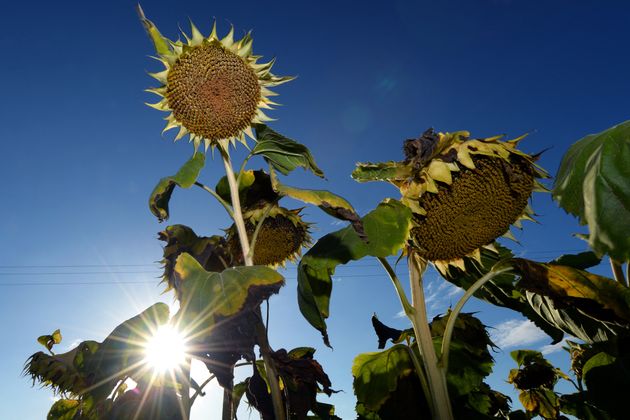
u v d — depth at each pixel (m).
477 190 0.61
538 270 0.59
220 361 0.49
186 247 0.63
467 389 0.71
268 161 0.75
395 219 0.60
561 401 0.87
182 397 0.60
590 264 0.69
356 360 0.73
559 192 0.38
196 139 0.68
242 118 0.68
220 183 0.79
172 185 0.63
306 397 0.69
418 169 0.61
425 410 0.68
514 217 0.66
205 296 0.48
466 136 0.61
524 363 1.03
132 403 0.59
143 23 0.62
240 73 0.66
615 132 0.34
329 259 0.60
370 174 0.61
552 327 0.74
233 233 0.81
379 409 0.69
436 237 0.64
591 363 0.69
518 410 1.01
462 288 0.78
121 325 0.55
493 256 0.72
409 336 0.77
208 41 0.65
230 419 0.70
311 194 0.59
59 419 1.00
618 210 0.32
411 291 0.64
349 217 0.57
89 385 0.53
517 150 0.60
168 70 0.64
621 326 0.57
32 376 0.90
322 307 0.64
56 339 1.00
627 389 0.63
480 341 0.76
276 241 0.83
